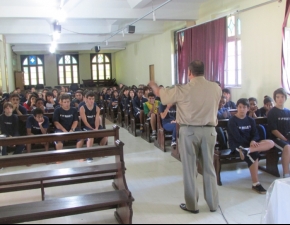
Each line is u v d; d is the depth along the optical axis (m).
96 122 5.60
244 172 4.38
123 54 17.73
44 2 7.18
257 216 3.03
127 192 2.86
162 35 11.54
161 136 5.72
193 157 3.02
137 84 15.29
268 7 5.89
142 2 7.13
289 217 2.29
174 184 3.97
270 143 3.87
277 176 4.17
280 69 5.68
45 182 3.44
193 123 2.94
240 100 3.96
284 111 4.16
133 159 5.18
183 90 2.94
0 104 7.93
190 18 8.42
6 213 2.60
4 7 7.29
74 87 18.06
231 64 7.36
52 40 11.70
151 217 3.04
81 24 10.41
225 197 3.52
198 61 3.00
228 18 7.34
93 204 2.73
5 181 3.06
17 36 12.58
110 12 7.91
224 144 4.25
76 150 3.00
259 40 6.20
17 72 16.11
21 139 3.53
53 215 2.65
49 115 5.96
